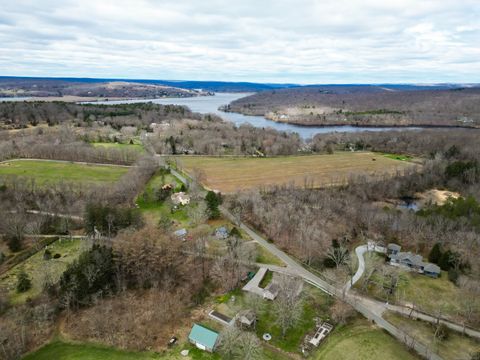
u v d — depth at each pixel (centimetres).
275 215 8981
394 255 7612
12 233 8038
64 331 5566
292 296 5819
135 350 5203
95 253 6469
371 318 5828
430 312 5975
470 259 7425
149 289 6606
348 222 9275
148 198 10769
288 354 5112
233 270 6900
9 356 4969
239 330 5394
